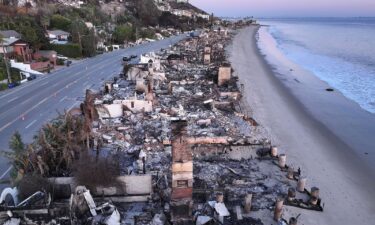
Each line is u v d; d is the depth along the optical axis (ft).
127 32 387.14
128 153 101.91
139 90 156.15
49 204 69.00
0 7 321.93
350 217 80.48
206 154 103.24
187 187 71.00
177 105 146.30
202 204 77.97
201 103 150.61
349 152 115.85
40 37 257.75
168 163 96.43
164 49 319.47
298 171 95.66
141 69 183.11
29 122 124.47
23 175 76.33
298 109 160.25
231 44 400.47
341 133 132.26
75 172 79.00
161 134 114.32
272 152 103.76
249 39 492.95
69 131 91.30
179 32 572.10
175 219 71.20
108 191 77.36
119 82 179.11
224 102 150.41
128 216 72.95
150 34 448.65
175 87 174.60
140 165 92.48
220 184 87.15
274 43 461.78
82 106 129.59
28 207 67.87
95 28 354.33
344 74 239.91
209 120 126.31
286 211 78.28
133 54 295.07
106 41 350.43
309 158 109.81
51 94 161.38
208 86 179.22
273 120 142.31
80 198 71.72
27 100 151.94
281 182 90.38
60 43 276.41
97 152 96.12
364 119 148.15
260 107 158.20
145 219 71.72
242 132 121.80
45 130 91.61
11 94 161.99
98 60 261.24
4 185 83.46
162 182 85.66
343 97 182.09
